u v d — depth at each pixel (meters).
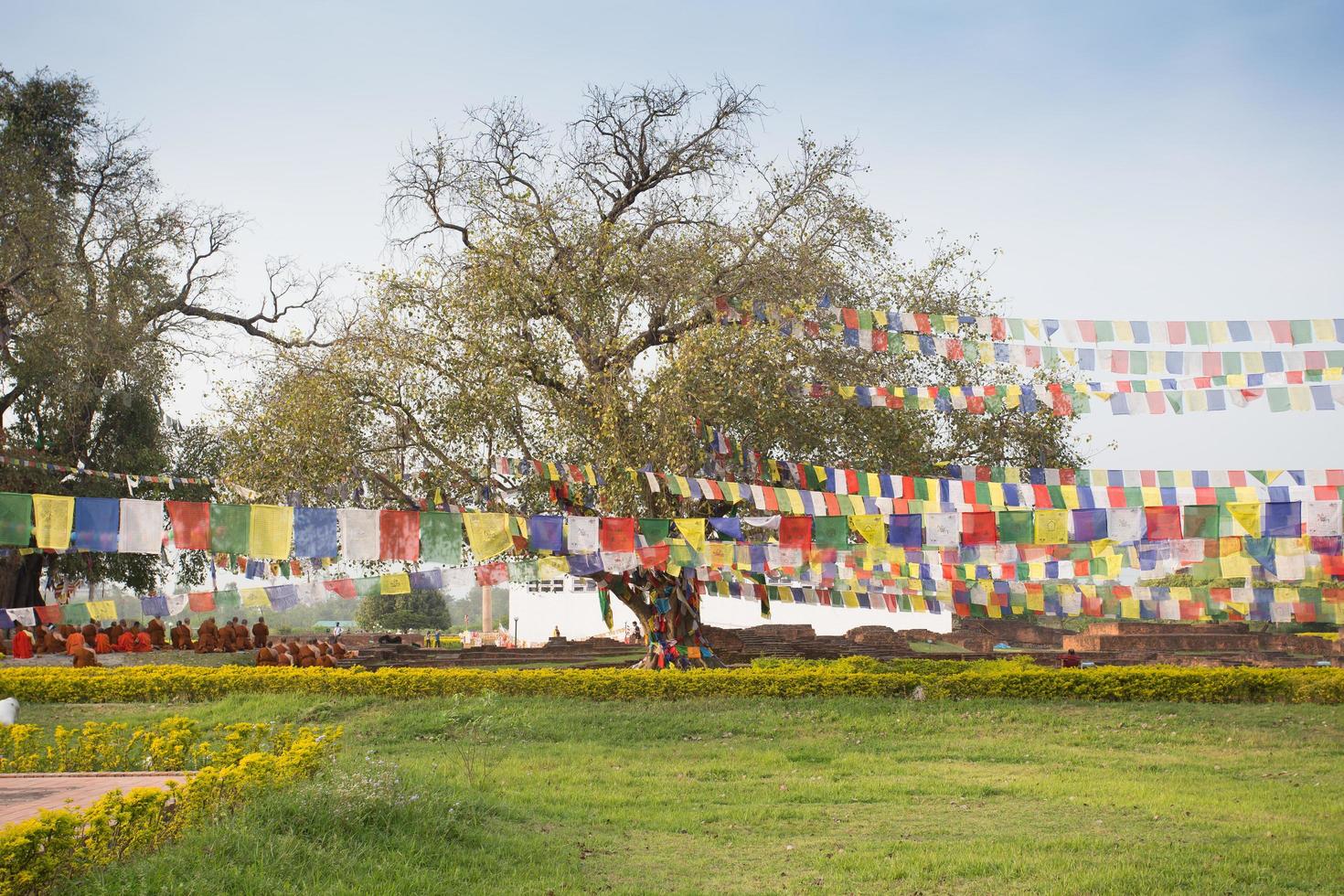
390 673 18.55
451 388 21.84
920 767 13.16
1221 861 8.44
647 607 23.59
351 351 22.00
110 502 14.22
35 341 29.92
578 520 16.81
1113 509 16.16
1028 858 8.67
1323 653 30.52
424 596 77.94
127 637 25.47
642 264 21.91
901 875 8.33
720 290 21.78
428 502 21.83
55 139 33.88
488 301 21.69
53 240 30.66
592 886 8.02
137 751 12.09
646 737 15.39
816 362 20.84
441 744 15.02
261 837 7.79
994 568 18.70
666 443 20.03
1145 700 17.61
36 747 11.91
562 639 37.62
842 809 10.85
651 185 24.95
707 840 9.64
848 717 16.33
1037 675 17.92
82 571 33.97
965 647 34.50
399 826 8.80
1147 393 17.52
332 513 15.09
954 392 19.14
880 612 37.78
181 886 6.70
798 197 22.94
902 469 21.84
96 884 6.60
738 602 39.28
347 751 14.09
